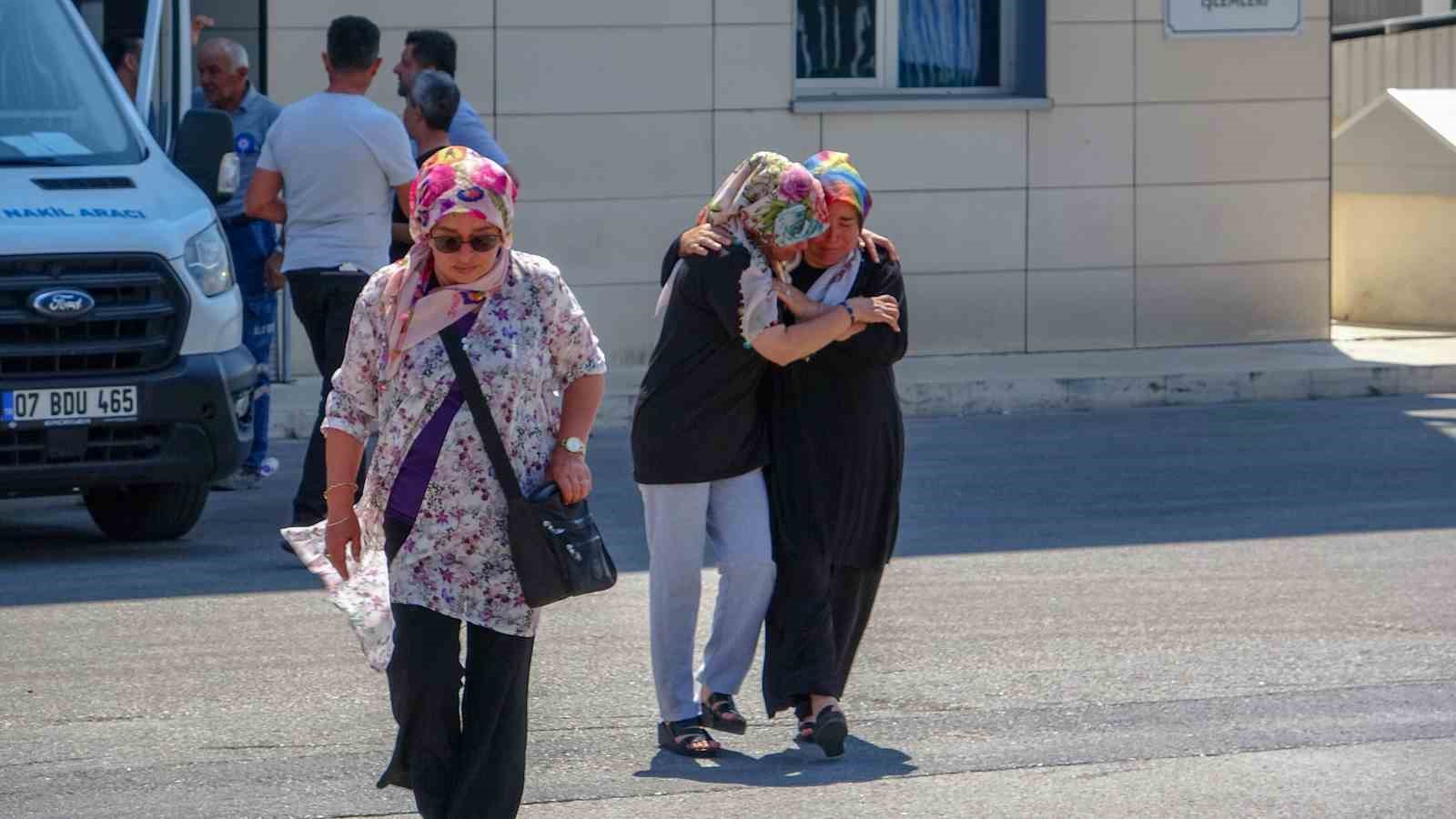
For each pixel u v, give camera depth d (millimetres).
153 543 19922
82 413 18125
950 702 14172
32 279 17984
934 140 31641
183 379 18516
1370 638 15922
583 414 10203
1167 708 13984
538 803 11961
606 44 30547
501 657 10125
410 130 20469
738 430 12617
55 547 19766
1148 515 21188
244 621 16469
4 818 11664
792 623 12734
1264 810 11820
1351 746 13086
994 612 16812
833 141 31344
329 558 10242
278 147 18859
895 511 13039
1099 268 32406
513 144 30438
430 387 9836
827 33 32719
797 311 12297
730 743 13266
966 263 31953
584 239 30812
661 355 12625
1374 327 36000
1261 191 32844
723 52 30906
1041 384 29297
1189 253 32719
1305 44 32719
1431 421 27828
